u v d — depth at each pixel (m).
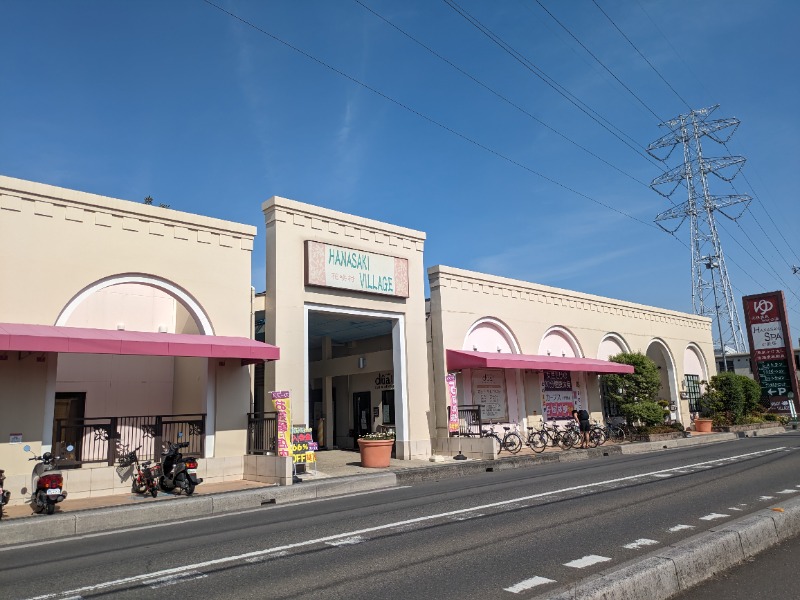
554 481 13.32
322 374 25.36
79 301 13.64
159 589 5.95
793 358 37.34
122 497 12.70
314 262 17.75
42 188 13.33
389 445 17.58
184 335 14.48
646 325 31.47
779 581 5.53
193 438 15.36
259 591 5.75
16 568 7.26
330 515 10.03
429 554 6.91
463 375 21.92
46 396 12.87
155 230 14.98
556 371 25.62
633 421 26.91
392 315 19.97
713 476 13.08
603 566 6.18
